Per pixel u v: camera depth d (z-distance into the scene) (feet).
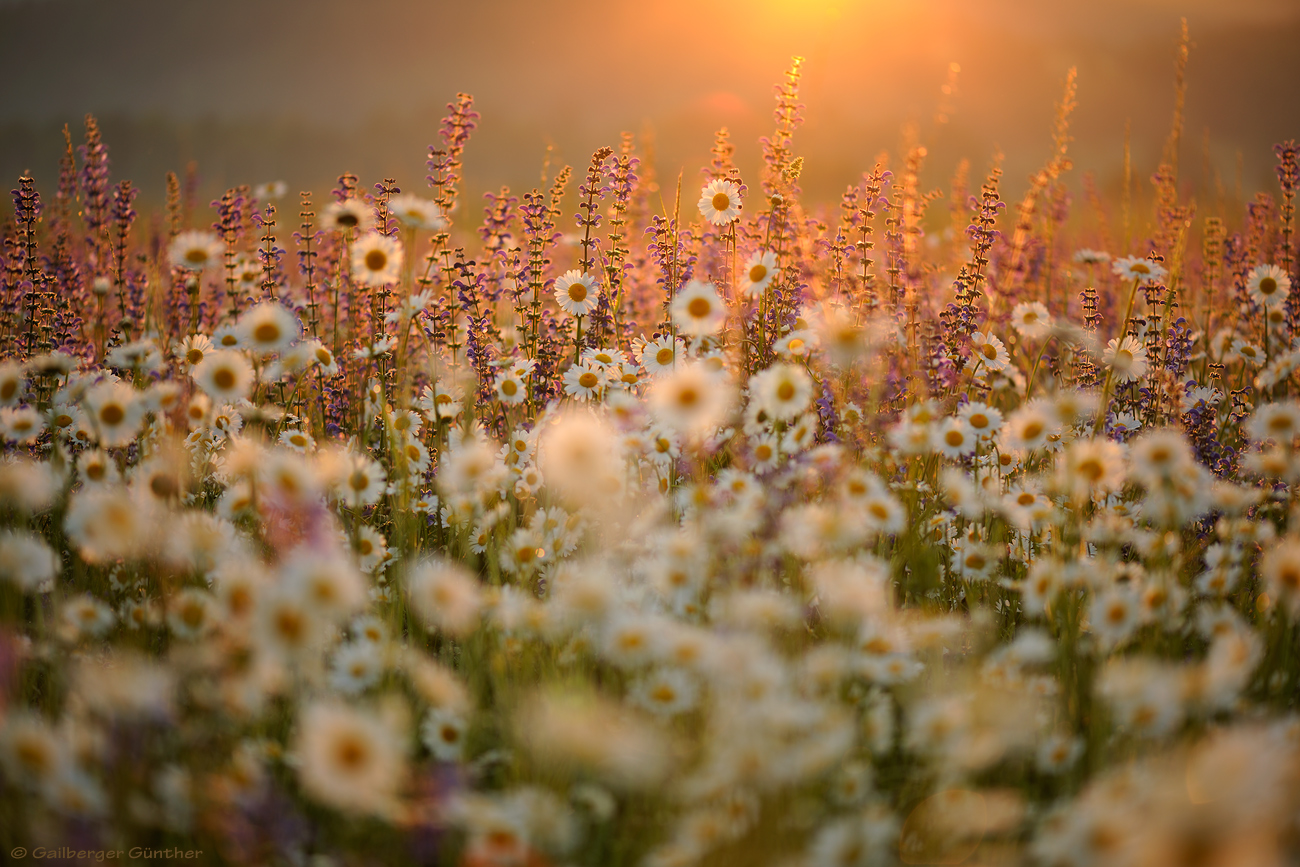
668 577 10.49
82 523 10.32
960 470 11.27
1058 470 10.98
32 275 12.00
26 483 10.52
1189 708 10.22
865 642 10.40
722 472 10.99
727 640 10.26
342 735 9.86
